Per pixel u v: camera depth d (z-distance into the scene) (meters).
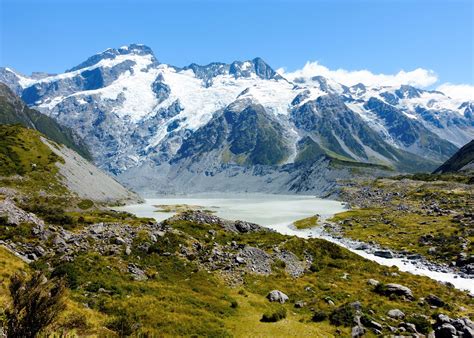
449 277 74.25
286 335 35.88
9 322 19.86
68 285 37.16
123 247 52.09
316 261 69.81
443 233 109.62
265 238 77.38
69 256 45.44
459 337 38.06
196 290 46.56
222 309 41.12
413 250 97.38
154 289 42.25
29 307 20.12
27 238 50.22
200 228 75.38
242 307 43.41
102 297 36.53
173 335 31.62
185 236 63.66
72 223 70.19
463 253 86.81
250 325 37.91
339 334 38.38
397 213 159.00
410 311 46.06
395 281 62.06
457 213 143.88
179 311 37.06
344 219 158.75
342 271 65.88
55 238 51.47
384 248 103.25
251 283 53.44
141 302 36.91
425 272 78.50
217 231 76.44
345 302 48.66
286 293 51.41
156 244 56.22
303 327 38.59
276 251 68.31
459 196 180.75
